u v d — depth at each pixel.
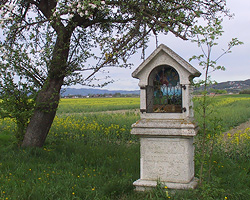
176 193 5.65
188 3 8.62
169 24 8.48
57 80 9.94
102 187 6.09
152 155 6.23
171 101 6.57
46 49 9.09
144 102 6.42
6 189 5.75
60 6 8.67
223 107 31.53
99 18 10.12
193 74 6.09
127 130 13.77
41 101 9.86
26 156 8.52
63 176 6.77
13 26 9.27
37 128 9.89
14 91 9.64
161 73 6.70
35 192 5.53
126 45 8.51
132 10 9.05
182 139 6.04
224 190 5.82
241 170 7.34
